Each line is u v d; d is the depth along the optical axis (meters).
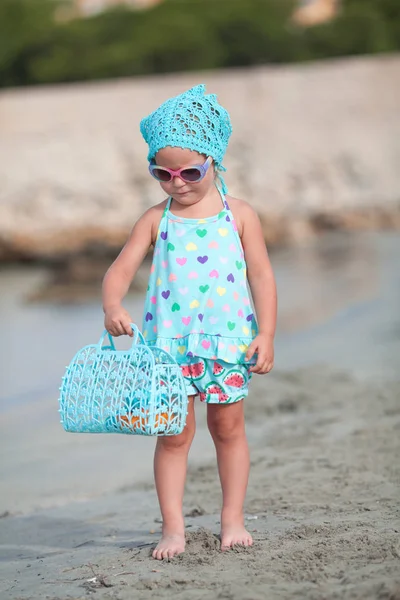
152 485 10.20
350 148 50.72
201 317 7.04
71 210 47.31
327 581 5.68
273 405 13.17
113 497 9.79
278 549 6.64
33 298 30.14
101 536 8.12
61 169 48.66
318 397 13.44
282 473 9.49
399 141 51.09
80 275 30.86
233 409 7.14
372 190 49.59
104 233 44.50
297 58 107.50
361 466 9.45
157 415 6.50
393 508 7.73
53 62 100.06
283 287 27.91
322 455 10.12
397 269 29.67
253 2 109.19
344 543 6.52
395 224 47.62
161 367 6.56
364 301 23.55
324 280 28.66
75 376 6.86
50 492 10.27
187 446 7.18
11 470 11.43
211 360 6.98
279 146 50.81
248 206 7.45
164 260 7.20
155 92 52.91
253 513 8.05
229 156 50.69
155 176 7.17
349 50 106.62
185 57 104.25
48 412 15.15
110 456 11.94
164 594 5.76
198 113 7.06
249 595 5.47
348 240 42.84
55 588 6.28
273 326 7.13
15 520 9.09
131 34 105.62
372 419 11.73
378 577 5.59
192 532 7.29
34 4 104.75
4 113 52.19
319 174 49.84
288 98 52.91
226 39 107.56
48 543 8.09
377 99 52.53
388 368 15.18
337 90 53.00
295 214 47.06
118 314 7.01
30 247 43.97
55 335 23.33
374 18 105.75
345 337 18.88
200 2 108.94
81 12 112.88
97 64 100.69
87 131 50.78
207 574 6.13
